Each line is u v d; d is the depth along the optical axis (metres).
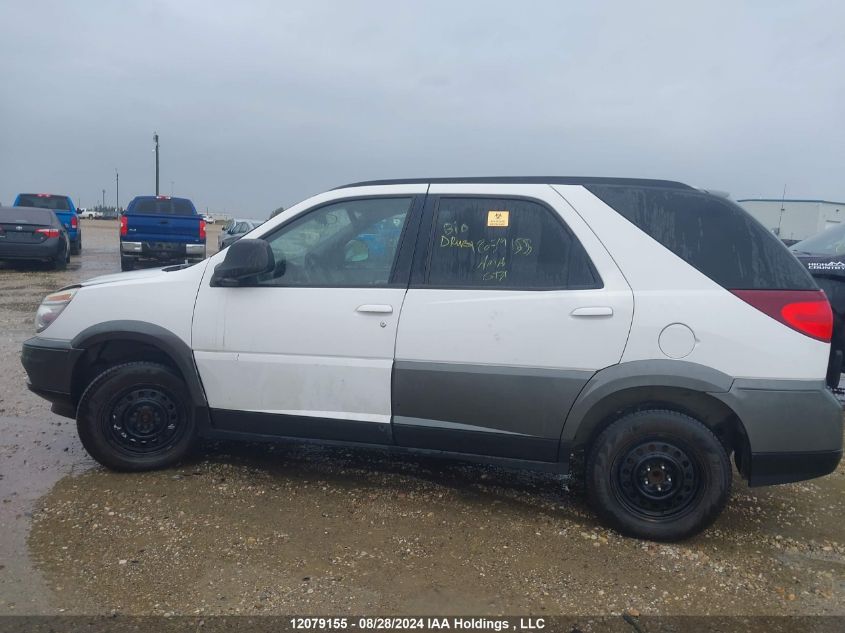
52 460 4.72
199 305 4.23
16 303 11.64
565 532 3.88
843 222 7.15
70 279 15.35
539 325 3.74
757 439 3.57
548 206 3.88
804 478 3.65
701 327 3.59
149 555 3.49
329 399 4.06
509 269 3.88
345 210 4.20
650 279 3.68
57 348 4.39
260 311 4.13
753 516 4.24
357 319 3.97
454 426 3.91
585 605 3.18
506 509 4.17
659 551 3.68
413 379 3.90
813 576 3.52
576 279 3.77
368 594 3.21
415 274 3.98
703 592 3.31
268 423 4.20
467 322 3.83
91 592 3.16
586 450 3.96
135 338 4.29
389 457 4.96
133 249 16.66
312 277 4.16
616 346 3.66
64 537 3.64
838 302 5.91
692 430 3.63
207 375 4.25
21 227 16.31
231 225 22.19
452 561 3.52
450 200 4.04
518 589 3.29
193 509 4.01
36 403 6.06
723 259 3.68
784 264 3.66
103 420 4.39
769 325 3.57
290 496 4.24
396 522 3.94
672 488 3.71
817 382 3.58
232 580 3.29
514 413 3.80
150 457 4.47
